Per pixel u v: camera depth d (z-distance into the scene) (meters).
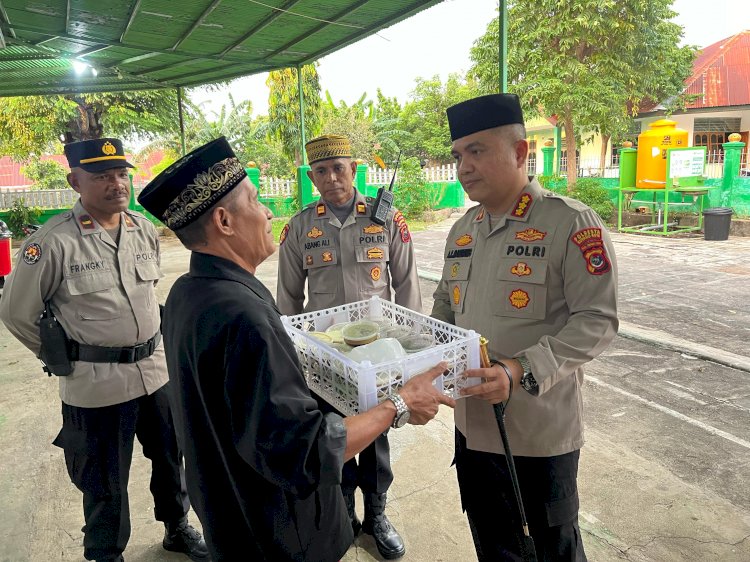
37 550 2.38
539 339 1.61
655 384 3.98
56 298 2.09
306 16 5.27
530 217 1.62
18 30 5.50
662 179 10.66
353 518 2.40
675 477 2.79
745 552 2.25
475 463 1.77
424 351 1.34
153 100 15.34
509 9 11.83
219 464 1.17
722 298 6.20
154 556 2.34
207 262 1.17
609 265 1.50
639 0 11.18
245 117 21.12
